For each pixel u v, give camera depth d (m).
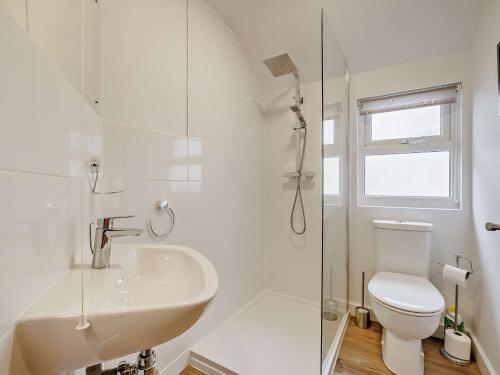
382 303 1.25
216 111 1.62
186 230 1.36
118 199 1.02
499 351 1.15
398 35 1.61
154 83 1.19
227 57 1.73
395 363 1.28
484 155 1.33
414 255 1.60
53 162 0.54
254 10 1.62
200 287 0.67
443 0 1.38
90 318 0.42
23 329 0.41
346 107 1.82
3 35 0.38
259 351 1.39
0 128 0.37
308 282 2.03
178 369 1.30
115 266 0.75
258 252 2.10
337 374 1.28
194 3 1.44
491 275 1.24
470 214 1.56
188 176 1.38
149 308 0.44
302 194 2.05
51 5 0.58
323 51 1.21
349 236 1.91
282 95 2.13
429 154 1.79
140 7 1.12
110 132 0.99
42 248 0.49
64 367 0.44
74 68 0.71
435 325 1.16
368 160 1.98
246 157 1.95
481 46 1.38
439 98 1.67
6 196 0.38
